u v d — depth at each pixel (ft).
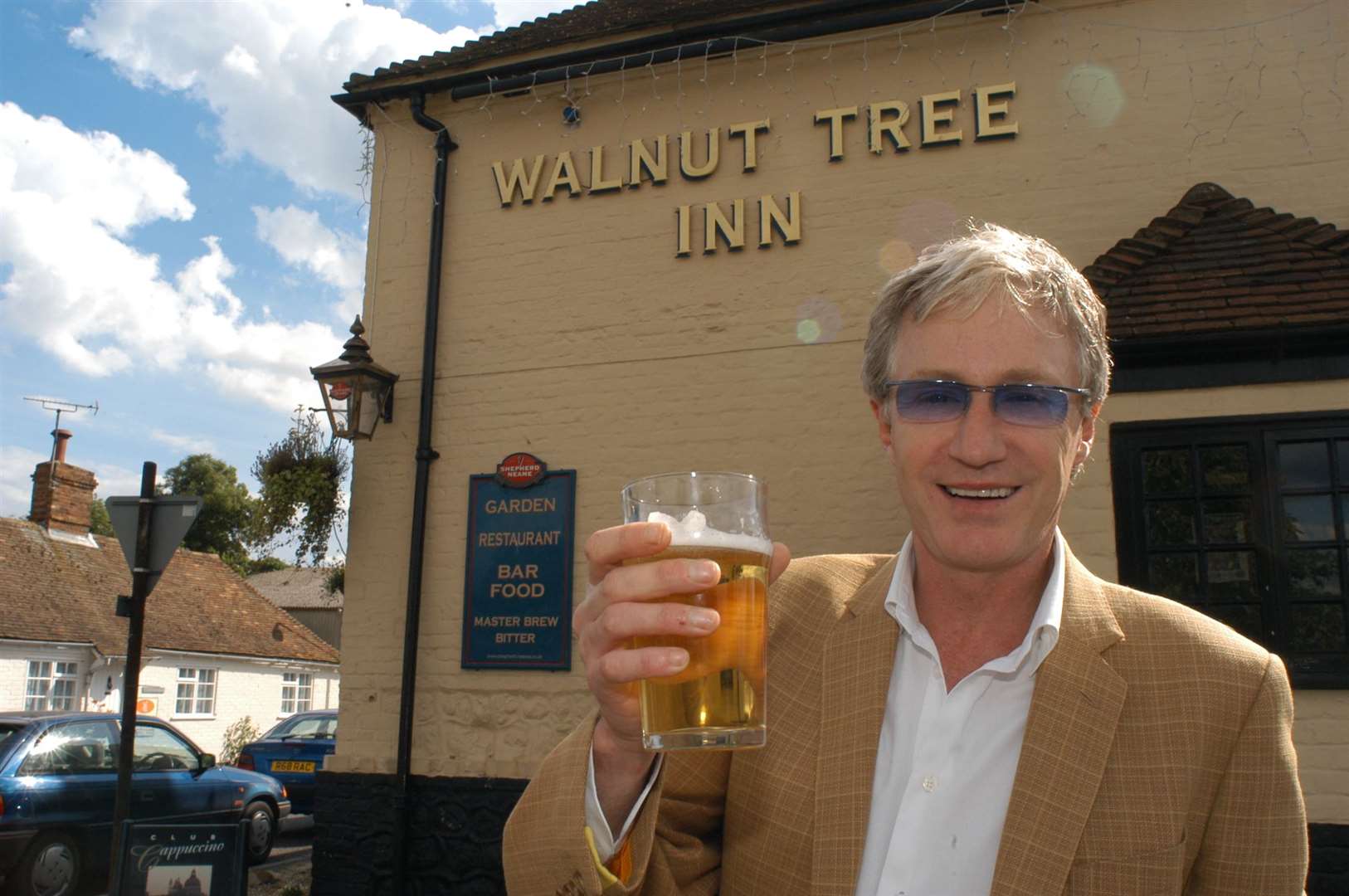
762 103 21.02
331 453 21.63
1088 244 18.60
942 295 4.49
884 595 4.92
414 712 20.26
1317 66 18.15
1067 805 4.04
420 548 20.72
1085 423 4.89
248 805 31.50
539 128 22.47
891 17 19.98
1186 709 4.20
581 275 21.47
